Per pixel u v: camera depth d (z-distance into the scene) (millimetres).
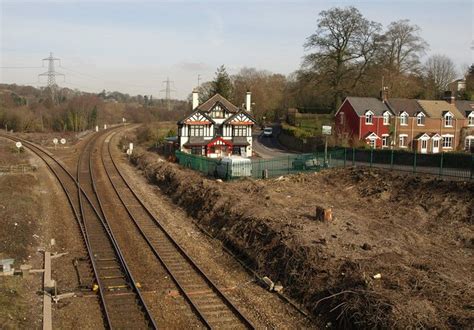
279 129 81188
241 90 97438
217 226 23281
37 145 61844
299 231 18500
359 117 54688
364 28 65500
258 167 34812
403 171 30000
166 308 14688
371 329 12227
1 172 37969
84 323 13641
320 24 66438
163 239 22047
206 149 48719
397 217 23188
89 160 48406
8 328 12625
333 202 26250
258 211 21844
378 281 14062
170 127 74812
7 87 186250
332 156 37625
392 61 72125
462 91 77688
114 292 15852
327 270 15414
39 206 28047
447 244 19453
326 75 67375
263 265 17828
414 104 58188
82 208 27469
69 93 176125
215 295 15758
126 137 73812
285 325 13766
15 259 18594
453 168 30375
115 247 20328
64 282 16781
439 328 11492
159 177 37344
